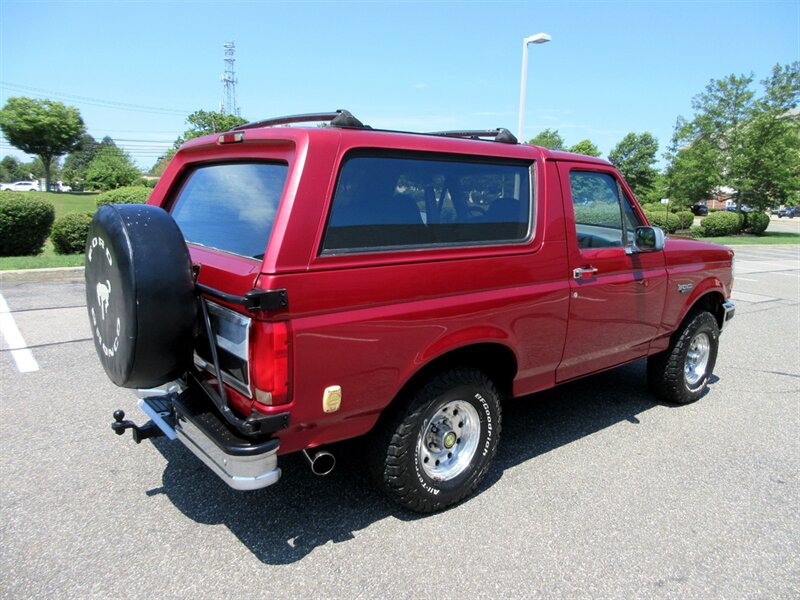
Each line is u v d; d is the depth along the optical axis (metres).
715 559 2.96
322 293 2.52
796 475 3.85
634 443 4.29
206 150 3.43
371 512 3.28
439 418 3.22
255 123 3.38
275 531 3.08
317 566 2.81
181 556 2.85
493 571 2.81
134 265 2.46
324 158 2.57
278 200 2.61
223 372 2.69
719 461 4.03
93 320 2.94
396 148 2.84
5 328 6.73
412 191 2.92
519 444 4.24
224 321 2.63
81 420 4.34
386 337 2.75
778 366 6.38
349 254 2.61
